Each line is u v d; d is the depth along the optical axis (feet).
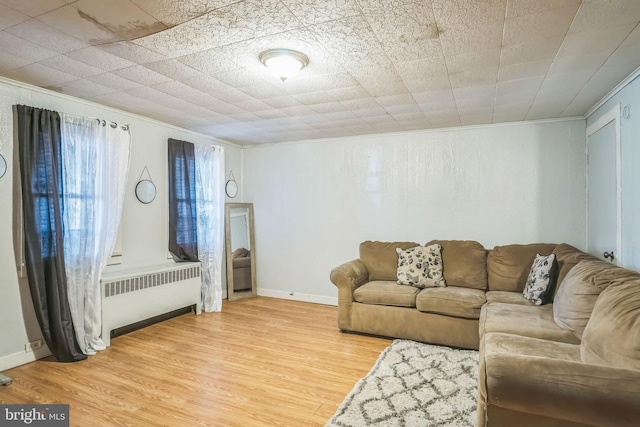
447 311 10.46
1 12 5.69
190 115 12.09
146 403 7.39
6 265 8.95
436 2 5.46
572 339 7.18
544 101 10.38
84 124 10.16
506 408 5.04
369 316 11.48
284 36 6.57
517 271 11.28
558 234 12.26
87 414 6.98
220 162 15.10
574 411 4.50
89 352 9.91
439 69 8.08
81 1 5.40
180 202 13.56
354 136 15.29
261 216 17.24
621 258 8.98
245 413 7.06
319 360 9.63
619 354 5.11
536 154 12.53
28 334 9.33
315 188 16.07
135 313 11.32
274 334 11.71
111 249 10.80
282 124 13.30
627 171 8.64
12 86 9.00
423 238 14.14
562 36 6.49
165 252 13.30
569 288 7.98
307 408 7.25
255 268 17.25
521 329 7.68
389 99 10.28
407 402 7.32
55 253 9.29
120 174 11.16
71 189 9.86
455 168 13.62
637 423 4.24
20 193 9.17
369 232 15.08
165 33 6.44
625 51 7.09
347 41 6.77
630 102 8.47
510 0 5.39
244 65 7.93
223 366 9.21
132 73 8.40
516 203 12.78
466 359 9.53
